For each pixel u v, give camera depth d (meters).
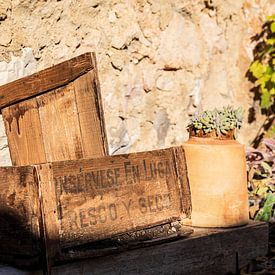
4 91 3.94
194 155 3.64
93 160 3.13
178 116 5.54
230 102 6.00
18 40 4.42
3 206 2.97
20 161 3.95
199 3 5.66
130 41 5.15
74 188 3.03
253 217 4.63
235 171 3.67
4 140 4.28
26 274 2.88
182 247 3.40
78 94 3.56
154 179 3.45
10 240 2.95
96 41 4.93
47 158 3.77
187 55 5.58
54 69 3.65
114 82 5.06
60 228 2.95
